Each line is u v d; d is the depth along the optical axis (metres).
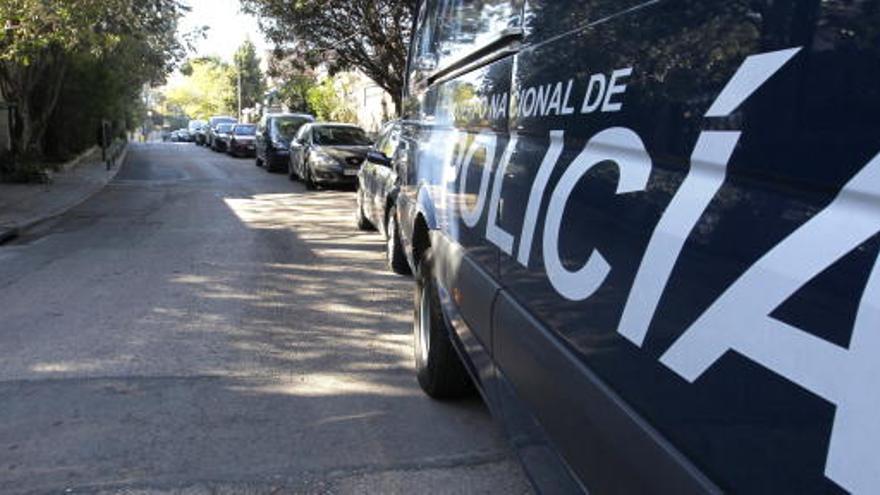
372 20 21.84
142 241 11.53
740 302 1.53
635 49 2.11
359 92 43.66
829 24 1.36
